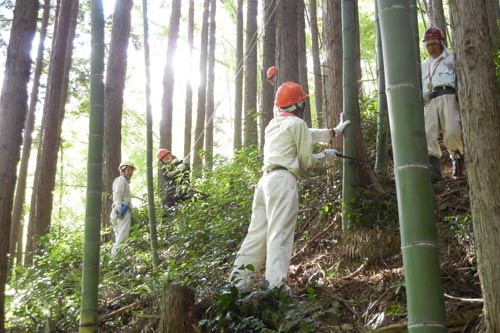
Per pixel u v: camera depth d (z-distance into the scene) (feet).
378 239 17.70
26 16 15.47
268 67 36.37
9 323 17.84
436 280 8.20
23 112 15.11
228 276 17.88
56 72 38.81
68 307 18.21
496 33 36.04
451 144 21.11
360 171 19.19
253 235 16.80
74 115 59.93
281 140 16.43
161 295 16.52
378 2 9.21
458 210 18.75
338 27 21.83
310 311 14.57
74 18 46.06
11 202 14.62
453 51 12.49
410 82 8.81
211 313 14.66
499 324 10.60
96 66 14.71
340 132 17.76
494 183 11.10
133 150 69.10
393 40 8.93
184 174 29.60
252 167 27.58
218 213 24.23
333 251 18.80
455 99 21.08
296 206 16.28
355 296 15.80
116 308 18.63
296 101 17.01
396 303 14.57
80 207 66.69
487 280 10.85
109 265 22.00
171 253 22.45
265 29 37.14
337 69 21.48
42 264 22.97
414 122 8.71
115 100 35.63
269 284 15.06
